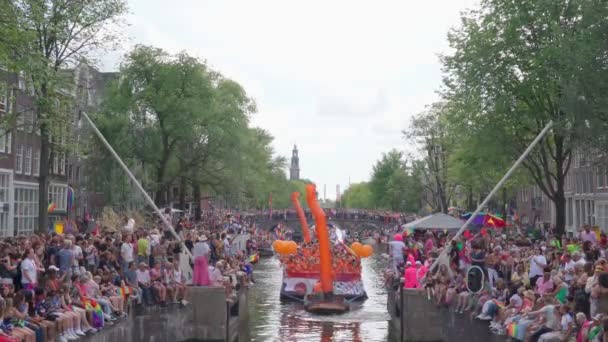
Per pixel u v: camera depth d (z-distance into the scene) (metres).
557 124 25.19
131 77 47.16
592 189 50.09
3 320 13.76
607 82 23.27
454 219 32.59
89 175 46.84
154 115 48.28
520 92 30.09
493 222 32.75
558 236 30.73
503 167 33.84
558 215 31.17
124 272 20.55
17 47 22.52
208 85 48.41
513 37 30.09
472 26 31.73
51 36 28.48
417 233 37.94
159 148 47.28
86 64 30.73
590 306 14.34
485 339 17.78
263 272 49.97
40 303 15.62
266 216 93.06
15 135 39.75
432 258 23.56
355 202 175.88
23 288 16.20
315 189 31.27
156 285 21.00
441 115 53.94
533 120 31.38
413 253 27.52
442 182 63.41
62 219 49.31
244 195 63.56
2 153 41.66
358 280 33.12
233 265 28.98
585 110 23.41
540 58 28.17
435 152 63.25
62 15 28.64
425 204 91.62
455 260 21.95
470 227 34.09
